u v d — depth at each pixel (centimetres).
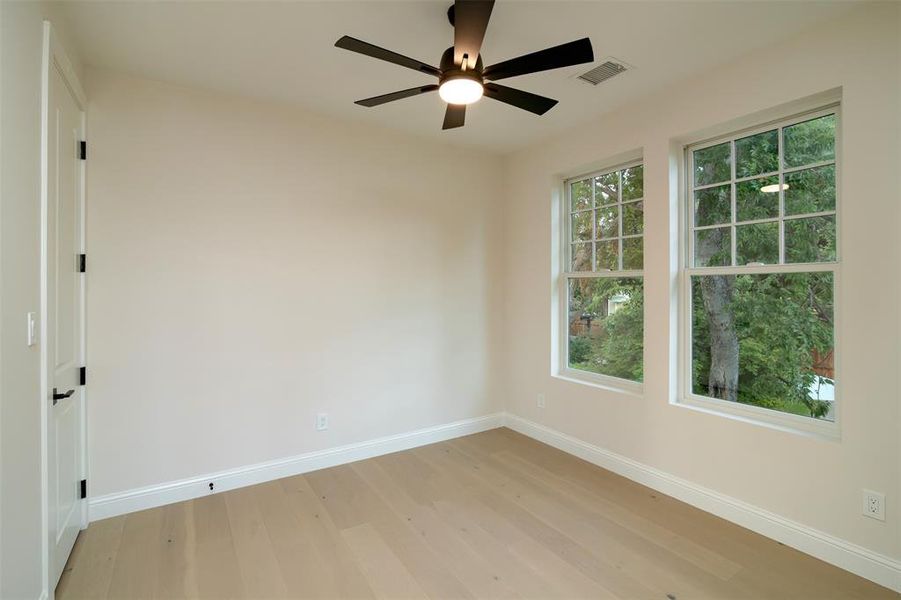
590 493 289
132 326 262
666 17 207
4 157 137
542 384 387
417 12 202
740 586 198
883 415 197
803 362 234
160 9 199
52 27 181
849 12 204
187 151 278
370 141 348
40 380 167
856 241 205
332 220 332
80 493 239
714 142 273
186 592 195
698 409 272
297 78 267
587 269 360
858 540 204
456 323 398
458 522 253
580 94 289
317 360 326
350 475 317
